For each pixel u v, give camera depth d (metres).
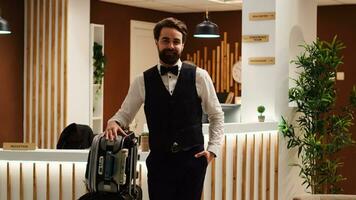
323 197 3.29
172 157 2.84
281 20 5.87
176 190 2.86
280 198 5.93
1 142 7.37
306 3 6.66
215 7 9.30
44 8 7.40
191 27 10.12
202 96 2.88
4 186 4.45
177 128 2.83
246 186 5.36
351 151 8.64
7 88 7.40
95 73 7.98
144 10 9.50
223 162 5.03
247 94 5.93
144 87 2.89
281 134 5.88
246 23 5.90
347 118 6.21
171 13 10.15
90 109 7.79
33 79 7.50
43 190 4.44
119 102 9.05
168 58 2.78
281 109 5.93
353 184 8.66
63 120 7.33
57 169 4.42
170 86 2.85
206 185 4.84
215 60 9.90
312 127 6.05
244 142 5.30
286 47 6.00
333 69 5.95
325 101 5.89
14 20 7.43
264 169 5.65
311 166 6.10
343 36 8.66
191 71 2.86
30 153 4.36
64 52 7.30
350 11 8.60
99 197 2.91
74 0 7.39
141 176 4.27
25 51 7.54
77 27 7.47
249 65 5.91
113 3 8.83
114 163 2.79
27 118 7.54
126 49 9.15
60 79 7.33
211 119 2.94
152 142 2.88
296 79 6.24
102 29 8.06
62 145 5.00
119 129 2.87
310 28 6.84
